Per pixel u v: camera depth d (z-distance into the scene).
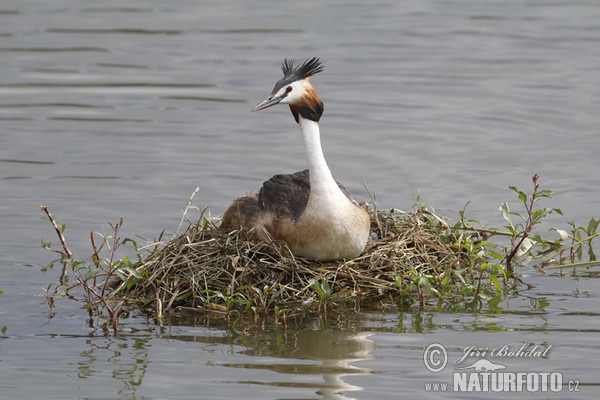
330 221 11.48
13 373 9.73
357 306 11.57
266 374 9.67
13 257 13.15
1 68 22.88
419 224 12.79
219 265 11.76
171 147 17.77
